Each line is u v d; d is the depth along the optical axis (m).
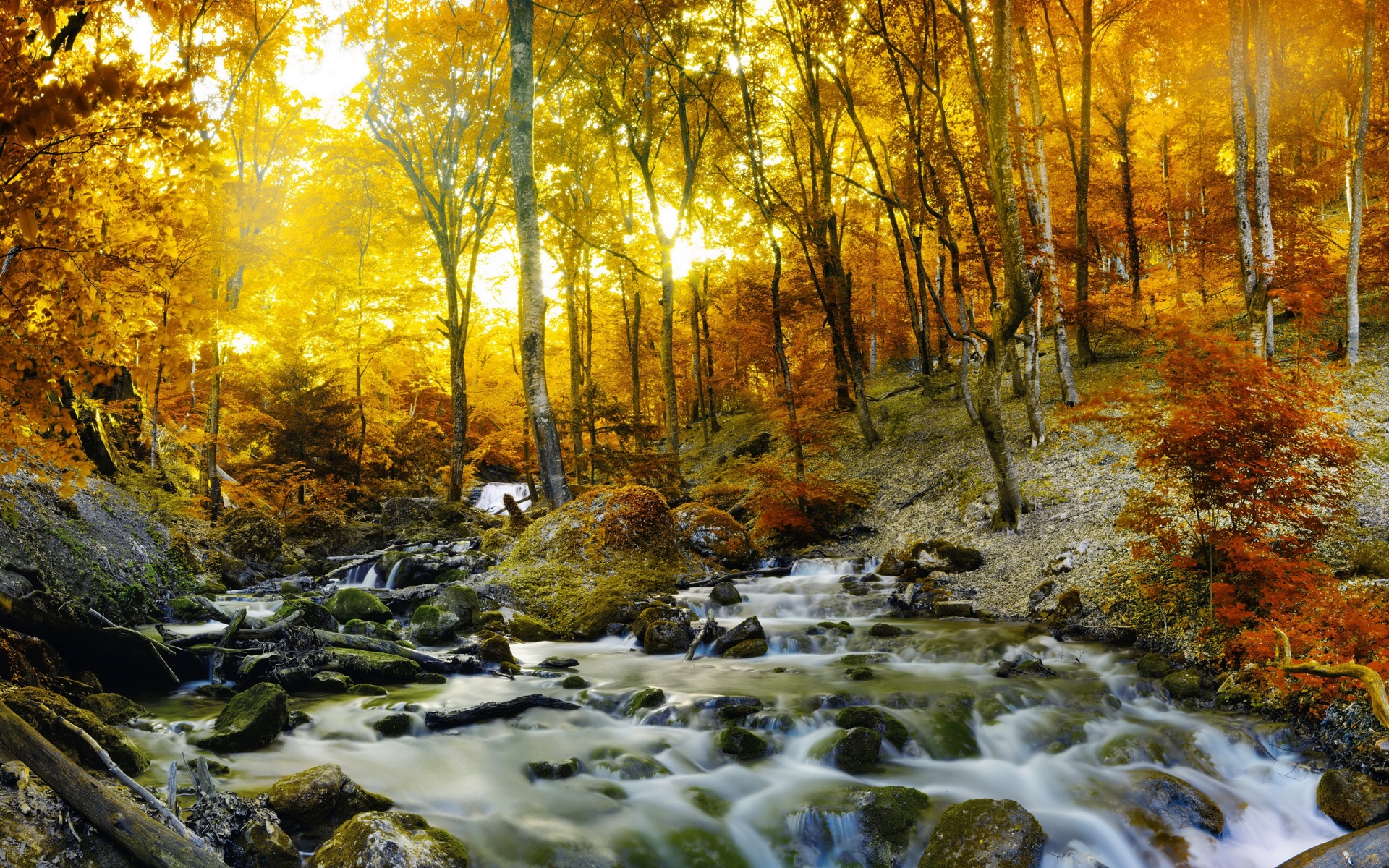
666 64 21.70
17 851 3.37
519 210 16.62
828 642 9.89
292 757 5.68
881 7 15.20
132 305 4.40
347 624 9.55
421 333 27.00
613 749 6.17
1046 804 5.55
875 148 26.80
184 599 9.99
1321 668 5.18
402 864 3.88
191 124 3.94
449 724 6.56
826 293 22.20
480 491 36.06
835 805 5.25
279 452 23.62
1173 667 7.86
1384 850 4.17
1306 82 20.52
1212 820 5.29
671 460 19.83
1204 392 8.12
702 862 4.77
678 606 11.63
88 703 5.96
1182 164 24.53
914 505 15.88
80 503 10.34
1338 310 18.23
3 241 4.07
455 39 23.45
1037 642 9.09
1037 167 16.77
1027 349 15.29
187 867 3.54
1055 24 19.98
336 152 25.02
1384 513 9.46
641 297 31.86
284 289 26.45
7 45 3.35
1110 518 11.63
